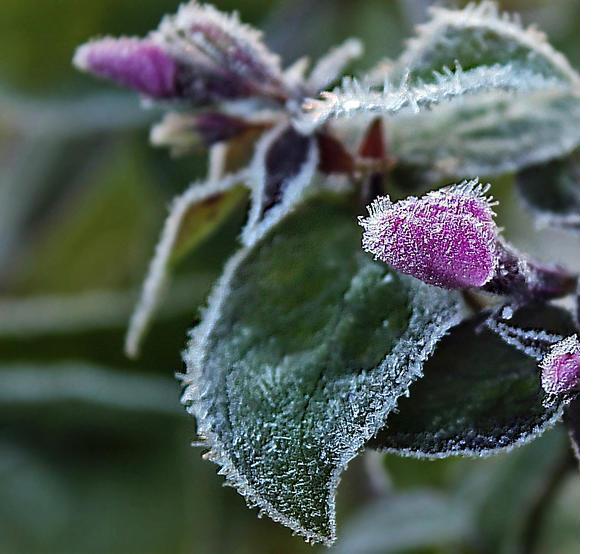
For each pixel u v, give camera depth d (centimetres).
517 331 24
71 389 40
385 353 24
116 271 50
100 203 49
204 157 44
